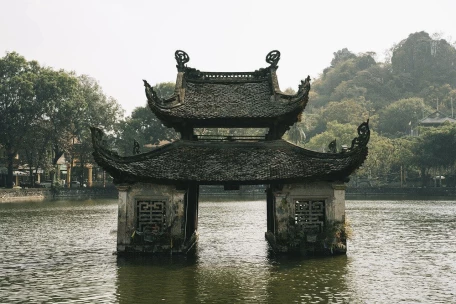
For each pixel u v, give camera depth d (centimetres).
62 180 14262
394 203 10175
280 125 3338
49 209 8181
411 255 3394
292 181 3055
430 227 5341
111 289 2361
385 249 3669
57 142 11962
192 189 3653
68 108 11481
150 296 2238
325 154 3128
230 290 2341
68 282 2511
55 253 3456
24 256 3331
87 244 3925
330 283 2488
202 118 3234
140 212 3075
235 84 3641
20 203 9919
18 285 2456
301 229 3112
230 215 7025
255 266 2906
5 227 5272
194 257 3238
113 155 3011
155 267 2844
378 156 13812
